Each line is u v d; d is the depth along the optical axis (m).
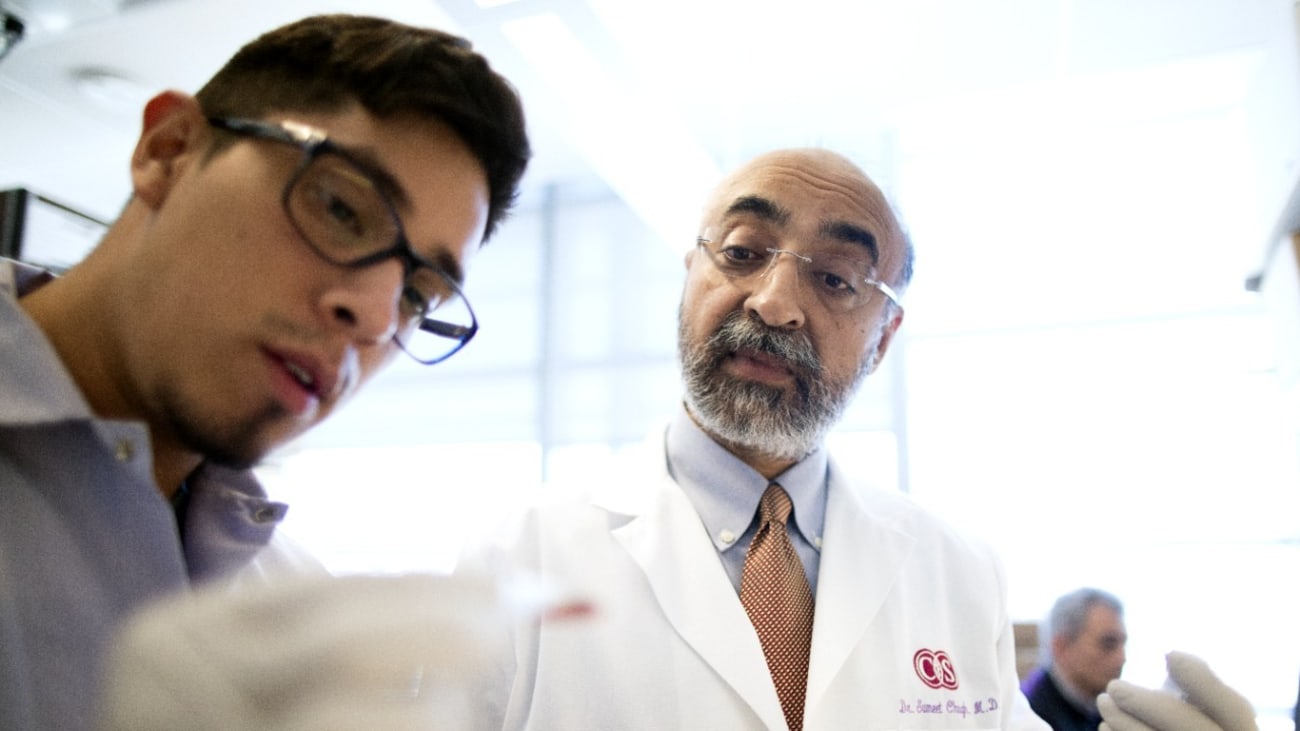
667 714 1.08
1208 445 4.43
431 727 0.44
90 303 0.70
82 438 0.67
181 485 0.80
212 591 0.46
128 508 0.68
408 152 0.70
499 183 0.80
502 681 1.05
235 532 0.82
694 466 1.33
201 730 0.40
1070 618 2.24
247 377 0.65
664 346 5.24
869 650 1.18
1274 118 2.66
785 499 1.30
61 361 0.69
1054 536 4.53
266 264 0.65
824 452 1.41
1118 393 4.59
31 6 3.24
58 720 0.61
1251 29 3.54
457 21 2.21
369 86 0.69
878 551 1.30
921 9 3.42
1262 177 2.82
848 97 4.10
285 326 0.65
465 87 0.73
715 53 3.68
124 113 4.07
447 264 0.74
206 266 0.65
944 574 1.35
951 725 1.15
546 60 2.39
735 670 1.10
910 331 4.90
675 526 1.27
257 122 0.68
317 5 3.25
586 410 5.30
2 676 0.58
